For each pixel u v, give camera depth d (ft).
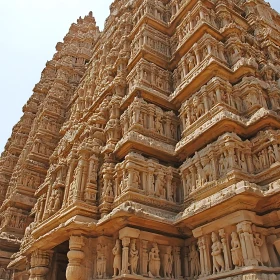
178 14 55.11
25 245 49.88
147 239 31.12
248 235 25.58
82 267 31.99
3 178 97.25
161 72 49.49
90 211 35.29
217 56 42.24
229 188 27.84
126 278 27.68
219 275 26.12
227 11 50.57
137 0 70.54
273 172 29.50
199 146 36.63
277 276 24.54
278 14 63.62
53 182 47.19
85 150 40.70
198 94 39.96
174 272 31.42
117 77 53.16
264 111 32.71
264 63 44.24
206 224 29.30
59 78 102.22
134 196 33.06
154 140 39.83
